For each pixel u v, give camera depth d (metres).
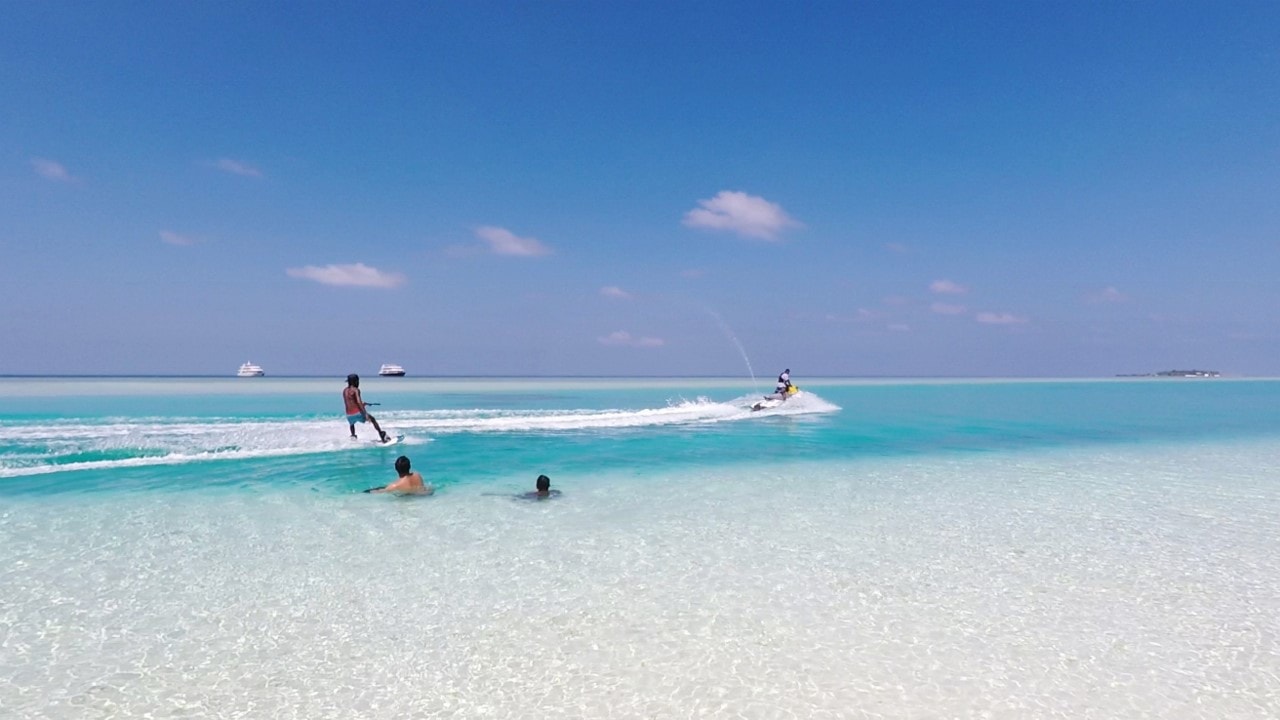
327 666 5.13
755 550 8.23
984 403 38.19
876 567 7.63
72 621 5.85
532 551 8.09
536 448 16.58
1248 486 12.58
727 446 17.48
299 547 8.12
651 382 95.25
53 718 4.33
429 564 7.54
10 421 19.91
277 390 44.69
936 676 5.09
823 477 13.20
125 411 24.31
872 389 60.59
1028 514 10.24
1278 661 5.41
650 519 9.72
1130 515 10.23
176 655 5.27
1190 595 6.83
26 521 9.11
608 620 6.06
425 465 13.99
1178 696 4.83
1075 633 5.89
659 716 4.48
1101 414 30.22
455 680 4.94
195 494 10.93
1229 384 85.00
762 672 5.12
